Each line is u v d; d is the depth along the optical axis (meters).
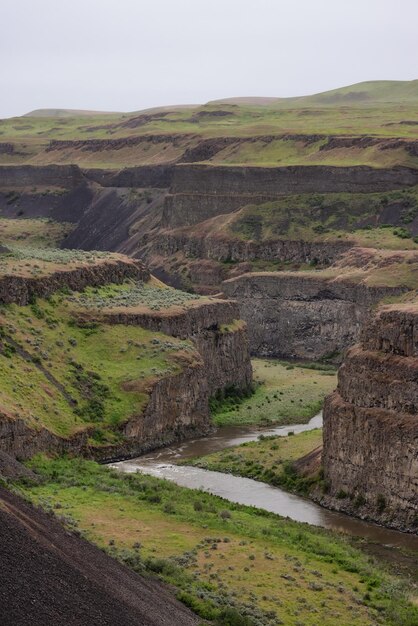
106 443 150.88
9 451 132.88
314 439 155.38
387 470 122.44
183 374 169.62
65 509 110.69
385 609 93.31
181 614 82.75
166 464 148.50
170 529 108.50
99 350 169.38
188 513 115.50
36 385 151.50
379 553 111.25
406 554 111.06
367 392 127.25
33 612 68.75
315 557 105.25
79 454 145.50
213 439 166.38
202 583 93.69
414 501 118.81
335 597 94.94
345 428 128.88
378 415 124.69
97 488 122.75
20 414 138.50
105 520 108.69
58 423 146.50
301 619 89.12
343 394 132.25
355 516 124.12
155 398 162.38
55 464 135.50
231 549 104.12
